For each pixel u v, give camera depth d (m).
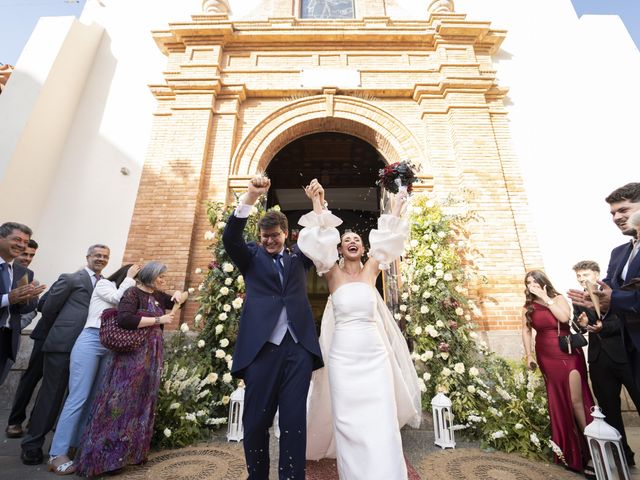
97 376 3.26
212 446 3.52
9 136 5.77
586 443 3.02
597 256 5.71
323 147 9.14
